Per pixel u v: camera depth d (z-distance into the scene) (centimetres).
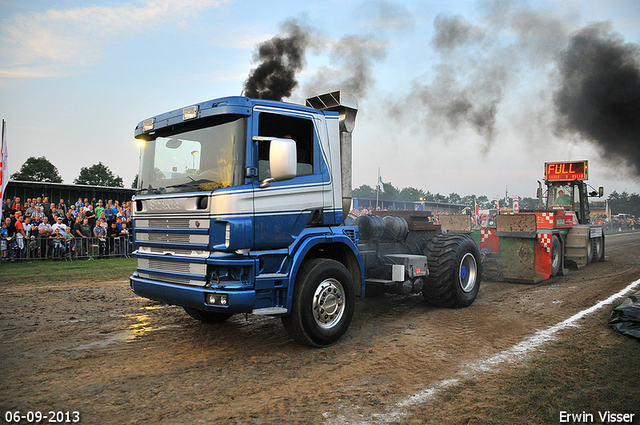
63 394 377
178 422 327
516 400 364
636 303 625
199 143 501
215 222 455
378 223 686
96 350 501
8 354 484
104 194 2009
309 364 459
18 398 368
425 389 391
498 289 926
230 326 613
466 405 356
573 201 1500
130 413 341
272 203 487
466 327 610
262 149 487
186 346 520
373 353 495
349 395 378
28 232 1402
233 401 365
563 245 1150
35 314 679
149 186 555
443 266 711
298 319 493
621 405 353
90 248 1484
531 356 480
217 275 462
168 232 507
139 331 585
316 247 548
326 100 609
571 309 716
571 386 391
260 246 474
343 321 536
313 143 544
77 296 824
